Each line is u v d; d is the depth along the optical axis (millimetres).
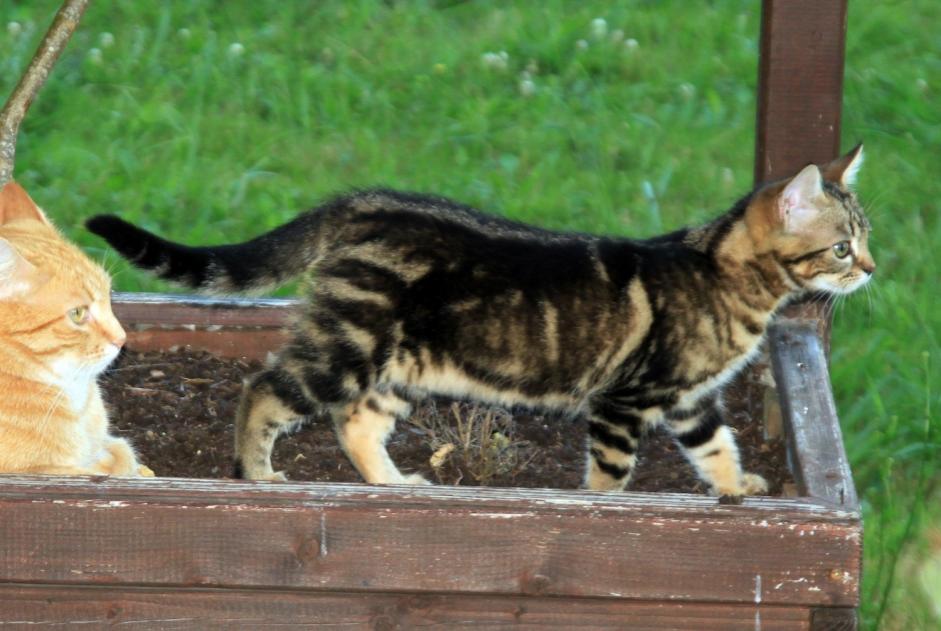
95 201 12109
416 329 7449
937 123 13812
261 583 6168
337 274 7387
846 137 13336
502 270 7559
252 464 7625
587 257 7738
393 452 8305
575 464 8203
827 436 7094
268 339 9117
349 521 6074
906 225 11922
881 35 15367
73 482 6129
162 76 14391
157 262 7395
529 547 6090
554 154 13109
